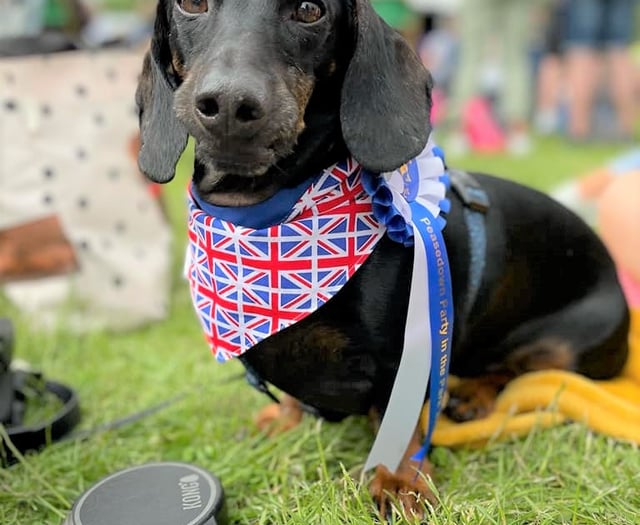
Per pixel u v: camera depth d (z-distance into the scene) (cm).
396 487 46
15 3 104
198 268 44
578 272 53
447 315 43
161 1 42
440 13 208
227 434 55
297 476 49
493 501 44
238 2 37
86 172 76
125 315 76
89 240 76
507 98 159
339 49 40
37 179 74
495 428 51
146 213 79
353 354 44
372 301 42
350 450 52
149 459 52
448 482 48
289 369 45
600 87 167
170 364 66
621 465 49
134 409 60
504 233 49
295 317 42
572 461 49
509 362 55
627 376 59
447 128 166
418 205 43
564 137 176
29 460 51
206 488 45
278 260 41
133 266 77
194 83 37
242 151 36
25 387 59
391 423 43
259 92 34
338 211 41
